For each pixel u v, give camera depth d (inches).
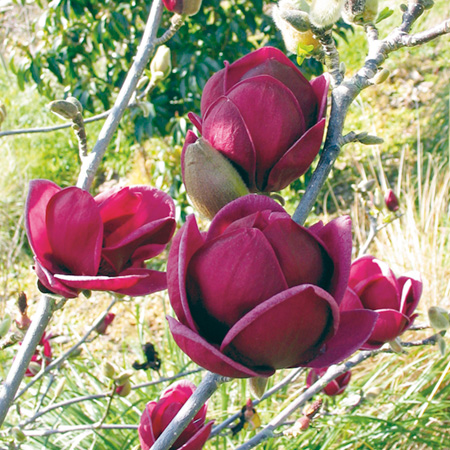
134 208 36.6
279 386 71.3
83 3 155.9
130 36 169.3
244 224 24.6
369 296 51.1
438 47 249.1
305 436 98.5
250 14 165.6
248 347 23.7
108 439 102.6
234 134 30.3
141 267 39.1
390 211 76.2
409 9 35.2
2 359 114.9
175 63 166.6
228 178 30.9
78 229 33.3
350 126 233.3
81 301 178.2
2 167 228.1
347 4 35.5
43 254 34.5
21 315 53.1
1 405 42.6
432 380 118.1
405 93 239.6
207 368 23.6
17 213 208.7
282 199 33.4
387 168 209.5
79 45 165.0
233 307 23.6
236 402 116.5
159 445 31.4
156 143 214.8
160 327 163.2
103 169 239.3
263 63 31.6
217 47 166.2
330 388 75.0
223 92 32.5
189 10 51.5
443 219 167.9
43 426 103.0
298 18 33.1
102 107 209.2
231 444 97.6
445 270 146.9
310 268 24.2
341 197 205.5
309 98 31.5
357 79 33.3
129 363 147.3
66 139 243.4
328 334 24.7
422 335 132.5
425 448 108.1
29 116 250.8
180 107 175.2
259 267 23.1
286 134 30.3
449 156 182.4
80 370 116.0
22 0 177.9
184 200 173.2
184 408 31.8
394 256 154.6
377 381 124.3
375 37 35.3
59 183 233.8
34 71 162.9
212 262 23.6
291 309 22.7
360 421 96.5
